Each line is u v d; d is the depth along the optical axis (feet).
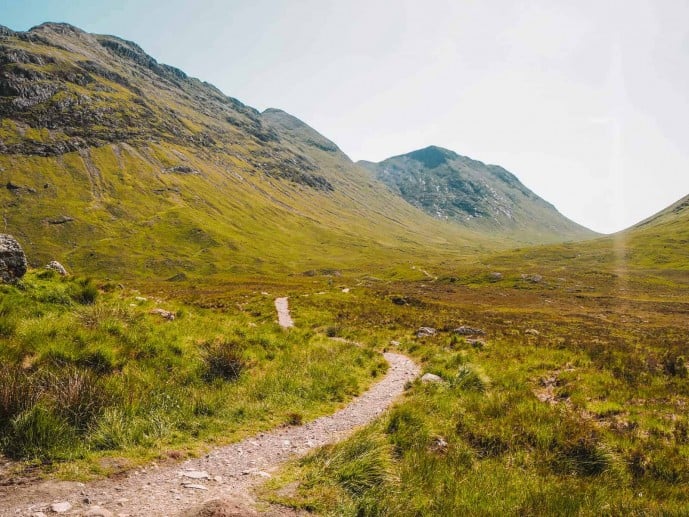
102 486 23.43
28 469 24.25
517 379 58.13
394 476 26.50
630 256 650.84
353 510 22.44
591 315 233.35
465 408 43.45
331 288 297.12
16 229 605.73
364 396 48.91
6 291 50.78
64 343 38.60
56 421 27.81
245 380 45.70
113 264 573.74
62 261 562.66
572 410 46.14
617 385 56.29
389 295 232.94
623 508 26.25
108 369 38.78
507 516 23.88
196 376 43.29
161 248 645.51
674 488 30.53
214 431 33.58
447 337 100.42
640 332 149.28
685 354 81.76
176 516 20.35
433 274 551.59
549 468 32.32
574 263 643.86
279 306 149.79
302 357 59.11
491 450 34.73
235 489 24.22
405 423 35.12
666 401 50.60
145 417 32.55
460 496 25.66
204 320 66.64
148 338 46.65
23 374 31.48
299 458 29.55
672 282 453.17
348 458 28.12
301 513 21.95
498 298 327.67
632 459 34.32
